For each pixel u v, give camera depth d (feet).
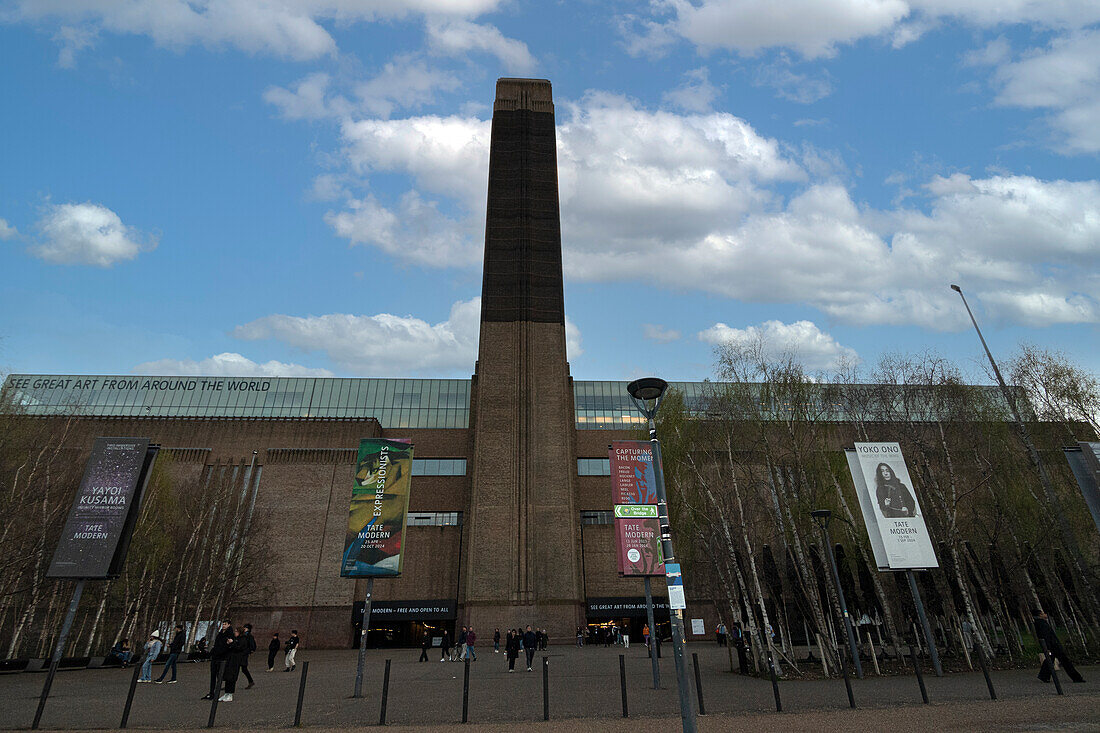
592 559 195.93
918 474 101.71
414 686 73.77
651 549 66.95
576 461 212.64
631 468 68.59
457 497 205.26
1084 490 60.95
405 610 180.24
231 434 203.51
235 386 231.09
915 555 71.41
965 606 91.66
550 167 246.06
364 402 227.81
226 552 164.45
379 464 67.56
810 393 97.55
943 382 106.83
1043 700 51.03
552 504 192.65
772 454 94.07
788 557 105.70
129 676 94.99
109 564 51.93
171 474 193.67
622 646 163.53
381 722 46.60
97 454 56.03
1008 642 93.40
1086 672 70.59
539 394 208.85
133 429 201.67
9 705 57.00
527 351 211.82
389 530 65.51
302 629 176.45
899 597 115.14
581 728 43.70
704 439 102.63
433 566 191.11
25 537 117.19
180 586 151.33
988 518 101.14
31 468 126.00
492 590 178.19
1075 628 100.48
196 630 147.23
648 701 57.06
